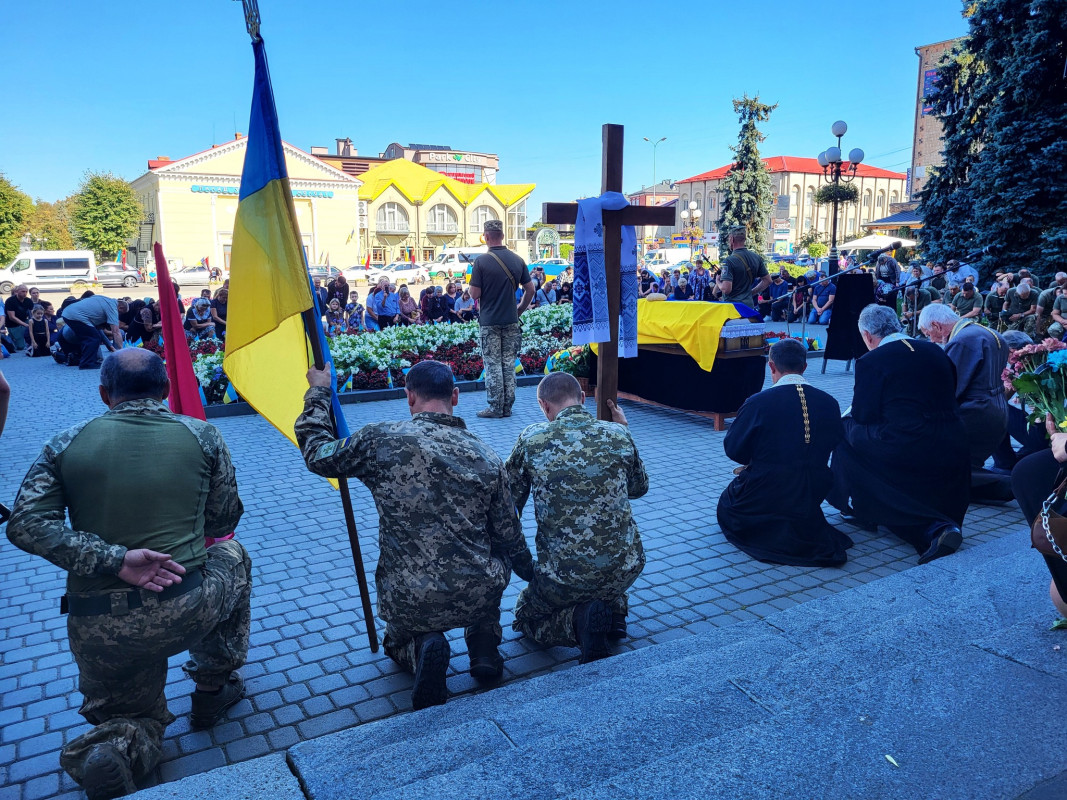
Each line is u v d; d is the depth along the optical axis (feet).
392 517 10.19
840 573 15.34
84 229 180.45
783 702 8.27
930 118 161.38
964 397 18.62
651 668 9.91
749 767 6.52
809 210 289.74
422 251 198.08
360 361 34.83
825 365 40.37
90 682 8.79
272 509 19.43
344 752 8.48
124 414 8.94
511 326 29.25
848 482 16.93
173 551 8.72
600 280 17.92
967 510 17.65
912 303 51.11
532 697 9.93
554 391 11.98
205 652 9.92
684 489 20.94
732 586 14.74
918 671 8.29
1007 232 58.59
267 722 10.40
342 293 67.21
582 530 11.39
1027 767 6.50
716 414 27.71
